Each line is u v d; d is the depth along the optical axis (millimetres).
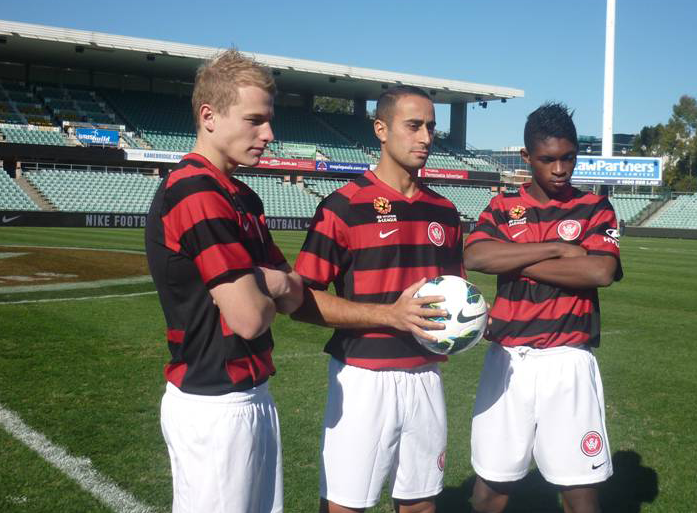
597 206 2869
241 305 1891
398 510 2580
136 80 39688
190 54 33156
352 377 2436
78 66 36531
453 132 46375
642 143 73312
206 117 2066
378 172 2586
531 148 2811
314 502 3434
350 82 39344
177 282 1988
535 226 2883
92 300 9500
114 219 28750
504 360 2783
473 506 2936
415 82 39438
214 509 1995
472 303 2361
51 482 3561
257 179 36281
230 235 1918
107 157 32031
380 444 2418
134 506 3312
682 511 3410
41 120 33688
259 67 2053
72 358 6121
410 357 2445
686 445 4309
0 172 29406
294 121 42500
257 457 2066
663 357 6727
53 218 27719
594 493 2738
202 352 2008
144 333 7305
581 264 2619
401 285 2498
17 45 31734
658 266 16766
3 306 8766
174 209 1938
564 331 2699
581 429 2670
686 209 38188
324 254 2467
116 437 4203
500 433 2768
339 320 2359
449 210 2646
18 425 4352
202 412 2006
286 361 6250
